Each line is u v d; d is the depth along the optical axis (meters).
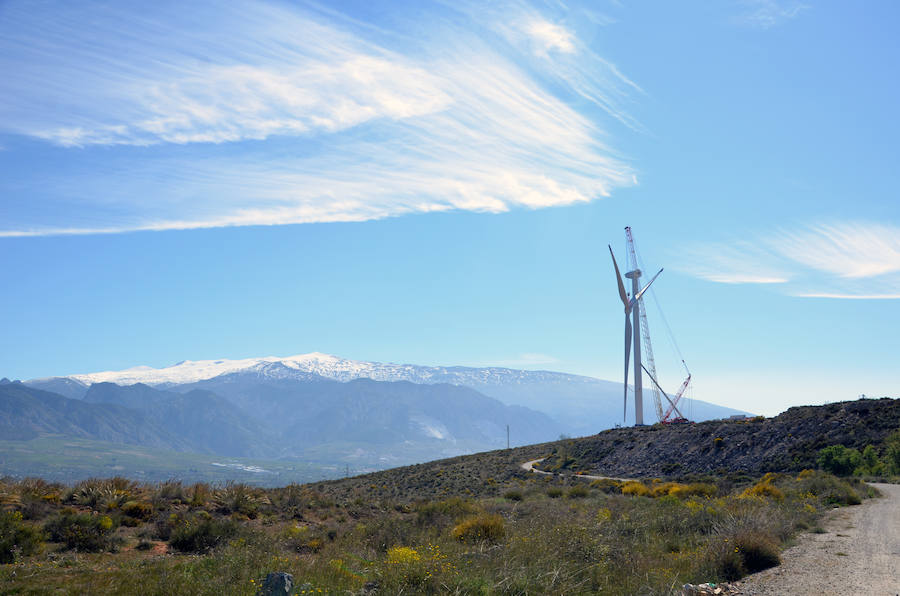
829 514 24.08
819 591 11.78
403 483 71.19
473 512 28.81
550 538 16.77
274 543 18.27
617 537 18.00
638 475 77.25
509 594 12.24
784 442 68.94
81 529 17.75
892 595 11.38
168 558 16.23
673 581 12.79
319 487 65.81
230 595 11.59
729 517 19.83
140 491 26.14
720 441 76.69
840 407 73.25
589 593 12.50
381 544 19.58
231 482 28.86
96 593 12.02
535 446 119.31
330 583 12.82
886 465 50.97
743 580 12.98
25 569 13.94
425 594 12.14
